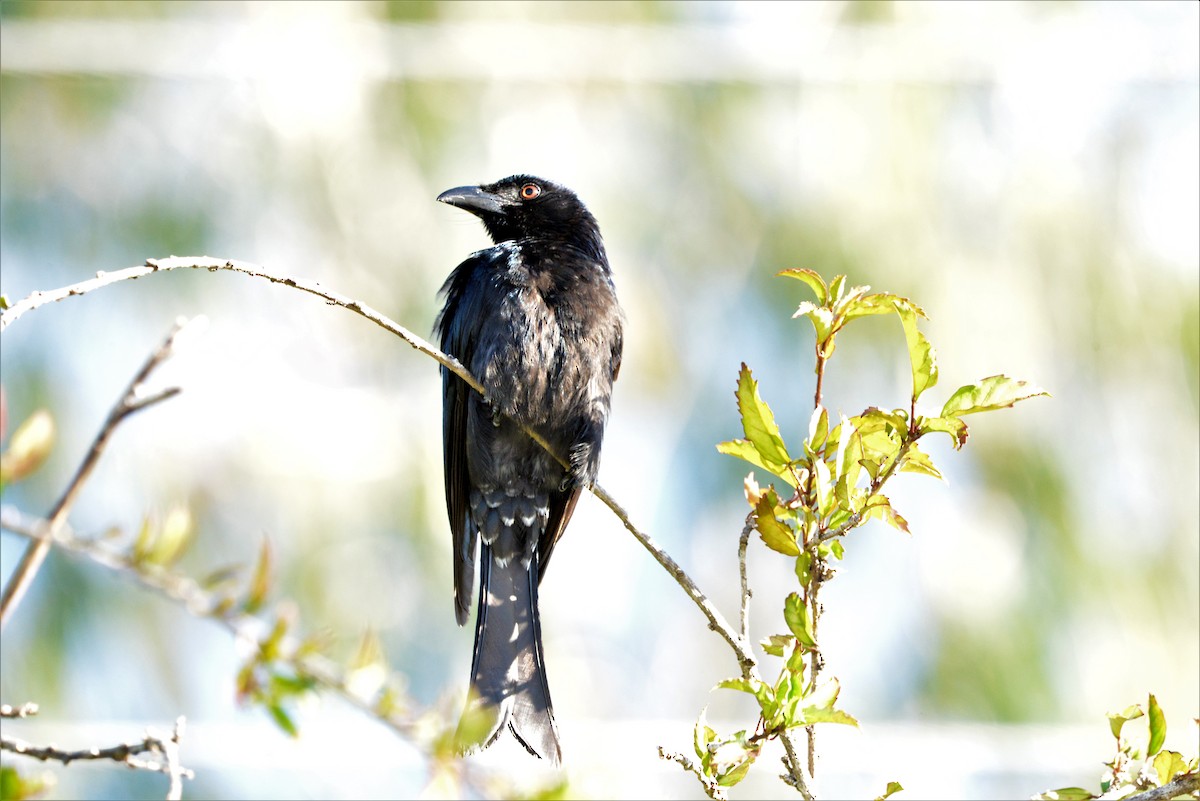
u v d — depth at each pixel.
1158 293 12.41
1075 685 11.92
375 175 13.27
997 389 4.67
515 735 6.77
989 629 12.02
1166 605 12.04
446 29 13.38
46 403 12.41
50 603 11.97
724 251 13.20
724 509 14.28
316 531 12.29
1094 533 12.11
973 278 12.30
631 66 13.28
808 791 4.65
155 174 13.22
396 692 5.31
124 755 4.09
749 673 4.98
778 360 12.84
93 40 13.14
